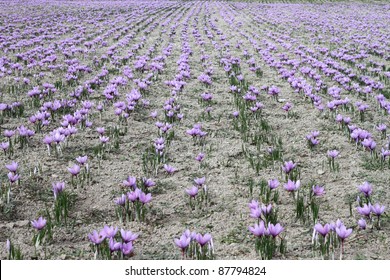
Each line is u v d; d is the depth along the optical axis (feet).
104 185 17.08
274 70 42.80
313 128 24.80
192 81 37.70
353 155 20.43
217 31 72.08
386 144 22.06
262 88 32.99
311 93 31.58
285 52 53.67
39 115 22.35
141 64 39.47
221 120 26.37
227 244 12.91
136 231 13.65
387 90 34.27
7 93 30.83
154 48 55.42
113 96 29.68
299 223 14.01
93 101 29.73
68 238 13.16
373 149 19.27
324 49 51.85
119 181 17.48
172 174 18.40
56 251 12.35
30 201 15.52
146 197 13.78
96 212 14.88
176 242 11.14
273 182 14.66
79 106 28.12
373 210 13.19
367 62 46.96
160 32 71.46
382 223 13.82
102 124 24.93
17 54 43.91
